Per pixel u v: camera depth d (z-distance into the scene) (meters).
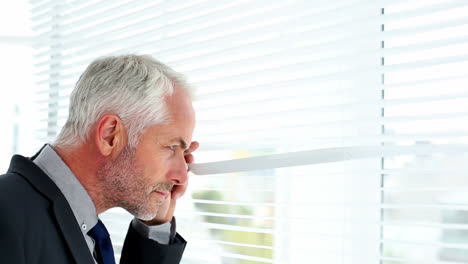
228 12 1.47
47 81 2.06
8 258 1.00
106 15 1.84
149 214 1.26
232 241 1.63
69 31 2.09
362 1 1.21
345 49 1.33
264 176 1.43
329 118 1.38
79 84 1.23
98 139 1.18
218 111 1.58
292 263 1.48
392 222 1.17
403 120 1.15
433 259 1.27
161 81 1.21
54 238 1.10
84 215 1.21
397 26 1.31
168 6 1.63
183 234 1.64
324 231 1.42
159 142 1.21
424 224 1.13
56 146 1.23
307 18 1.31
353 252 1.33
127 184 1.21
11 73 2.38
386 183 1.34
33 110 2.35
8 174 1.14
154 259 1.37
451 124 1.23
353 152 1.18
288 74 1.43
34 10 2.17
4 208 1.04
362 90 1.34
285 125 1.37
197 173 1.40
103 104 1.19
